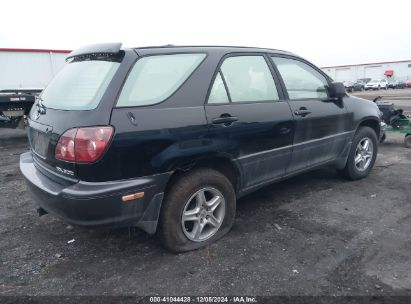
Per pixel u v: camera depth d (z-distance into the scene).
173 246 2.99
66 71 3.23
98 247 3.21
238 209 3.99
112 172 2.55
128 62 2.72
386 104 7.63
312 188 4.65
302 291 2.54
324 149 4.26
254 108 3.38
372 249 3.08
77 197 2.47
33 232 3.54
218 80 3.18
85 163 2.48
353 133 4.64
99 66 2.87
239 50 3.47
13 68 12.04
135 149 2.60
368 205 4.06
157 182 2.75
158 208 2.82
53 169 2.80
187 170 3.02
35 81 12.54
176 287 2.61
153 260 2.97
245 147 3.30
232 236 3.35
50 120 2.81
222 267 2.85
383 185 4.74
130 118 2.60
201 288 2.59
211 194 3.20
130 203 2.63
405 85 48.88
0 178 5.48
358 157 4.89
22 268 2.89
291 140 3.76
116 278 2.73
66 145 2.54
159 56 2.92
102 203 2.52
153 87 2.79
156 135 2.69
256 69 3.58
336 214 3.82
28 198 4.53
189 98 2.94
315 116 3.99
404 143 7.48
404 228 3.47
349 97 4.66
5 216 3.95
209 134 3.00
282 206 4.06
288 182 4.91
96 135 2.47
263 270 2.80
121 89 2.62
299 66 4.11
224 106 3.15
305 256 2.99
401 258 2.94
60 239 3.38
